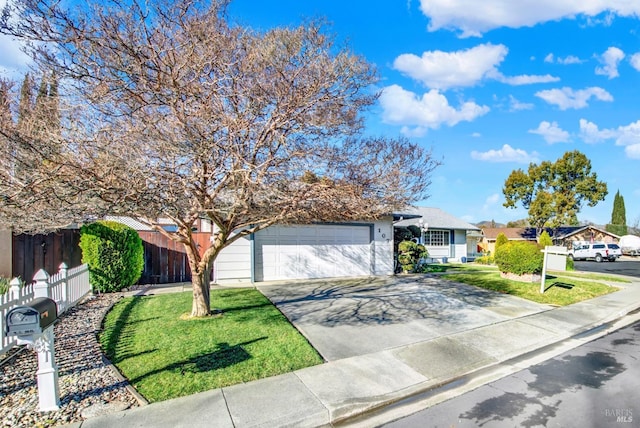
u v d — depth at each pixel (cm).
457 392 436
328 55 495
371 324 704
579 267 2223
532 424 353
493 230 3853
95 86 405
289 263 1255
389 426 358
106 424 335
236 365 480
